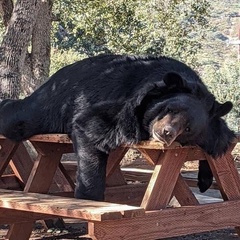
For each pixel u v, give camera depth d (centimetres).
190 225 531
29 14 1122
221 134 542
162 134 484
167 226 511
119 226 470
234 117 2122
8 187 732
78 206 477
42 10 1445
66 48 2572
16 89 1114
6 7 1434
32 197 544
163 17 1952
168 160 518
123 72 546
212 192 932
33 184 616
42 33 1450
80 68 586
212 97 527
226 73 2284
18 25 1117
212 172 573
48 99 604
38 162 619
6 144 668
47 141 593
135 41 2002
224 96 2181
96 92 545
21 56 1121
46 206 485
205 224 544
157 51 2095
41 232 769
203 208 542
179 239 729
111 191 709
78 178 541
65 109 577
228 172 573
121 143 522
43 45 1455
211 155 540
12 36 1113
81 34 2084
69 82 584
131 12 1886
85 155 535
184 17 1962
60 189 754
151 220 498
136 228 485
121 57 570
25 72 1451
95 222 453
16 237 638
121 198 719
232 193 577
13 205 517
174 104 495
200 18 1975
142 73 540
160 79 525
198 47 2178
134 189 731
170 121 489
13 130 623
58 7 1884
